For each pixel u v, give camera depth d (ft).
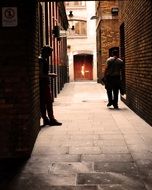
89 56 120.47
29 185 15.87
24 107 20.03
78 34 118.11
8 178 16.81
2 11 19.71
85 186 15.58
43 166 18.54
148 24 27.91
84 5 116.88
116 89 40.37
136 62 34.58
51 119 29.96
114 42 82.38
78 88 78.13
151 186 15.52
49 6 49.75
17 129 20.12
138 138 24.54
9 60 19.86
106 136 25.35
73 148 22.08
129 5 38.32
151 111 28.09
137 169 17.81
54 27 54.95
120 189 15.20
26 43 19.77
